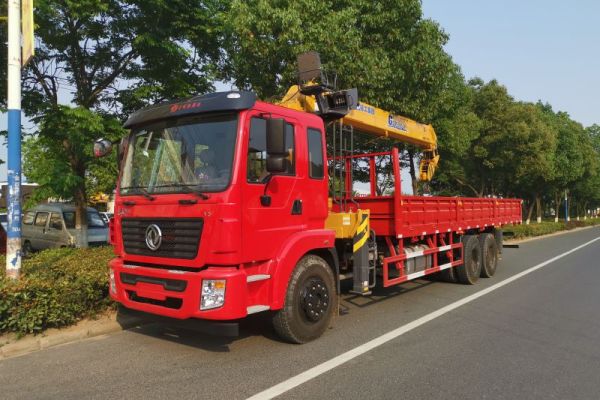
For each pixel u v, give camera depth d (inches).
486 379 181.9
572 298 339.9
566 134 1438.2
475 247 408.8
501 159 1006.4
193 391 168.4
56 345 224.1
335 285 245.8
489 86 1014.4
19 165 249.8
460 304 317.1
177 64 410.0
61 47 380.2
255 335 238.4
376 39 483.5
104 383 176.2
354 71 434.0
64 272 267.6
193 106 203.8
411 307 307.7
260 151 204.7
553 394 168.4
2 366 195.8
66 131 366.3
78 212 441.4
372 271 281.1
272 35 416.5
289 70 423.5
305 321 223.6
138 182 220.1
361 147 582.6
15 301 223.8
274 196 209.2
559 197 1920.5
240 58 430.6
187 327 193.2
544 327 259.1
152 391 168.6
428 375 185.5
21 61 254.2
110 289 226.1
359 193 339.9
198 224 191.0
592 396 166.9
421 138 420.5
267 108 209.6
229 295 183.3
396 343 227.0
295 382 176.7
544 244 880.9
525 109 1019.3
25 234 605.6
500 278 435.5
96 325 244.1
